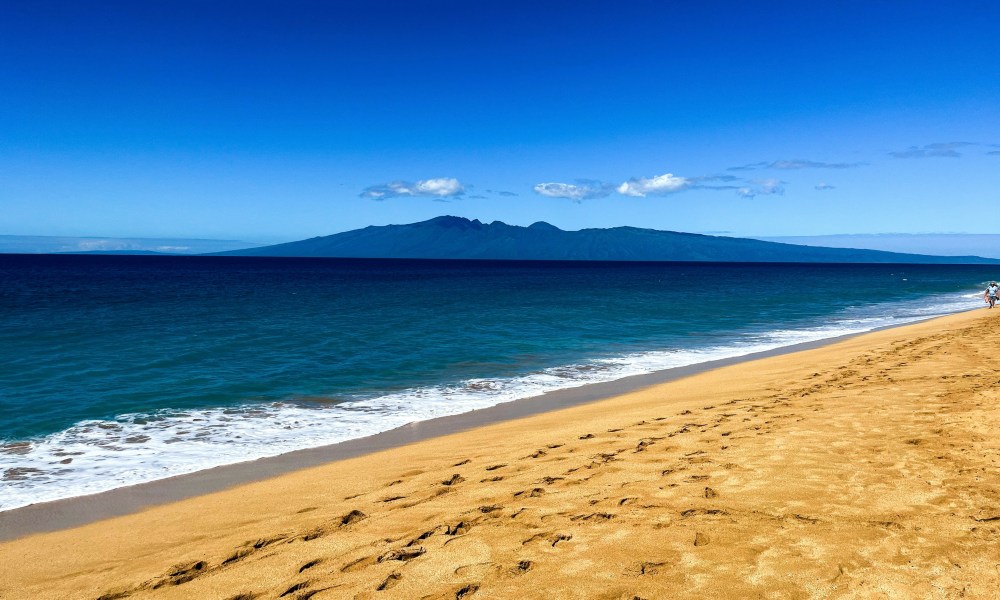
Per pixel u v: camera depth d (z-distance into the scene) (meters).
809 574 3.94
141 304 41.47
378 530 5.38
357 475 7.92
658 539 4.66
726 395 12.48
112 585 4.68
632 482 6.30
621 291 66.06
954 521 4.70
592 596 3.79
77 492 7.88
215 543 5.52
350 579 4.33
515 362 19.78
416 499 6.35
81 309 37.12
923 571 3.90
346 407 13.43
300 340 24.12
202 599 4.22
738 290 70.19
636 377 16.92
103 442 10.52
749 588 3.79
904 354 16.16
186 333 25.84
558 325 31.12
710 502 5.47
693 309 42.00
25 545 5.98
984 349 15.64
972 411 8.48
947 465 6.16
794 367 16.17
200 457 9.58
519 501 5.92
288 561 4.79
